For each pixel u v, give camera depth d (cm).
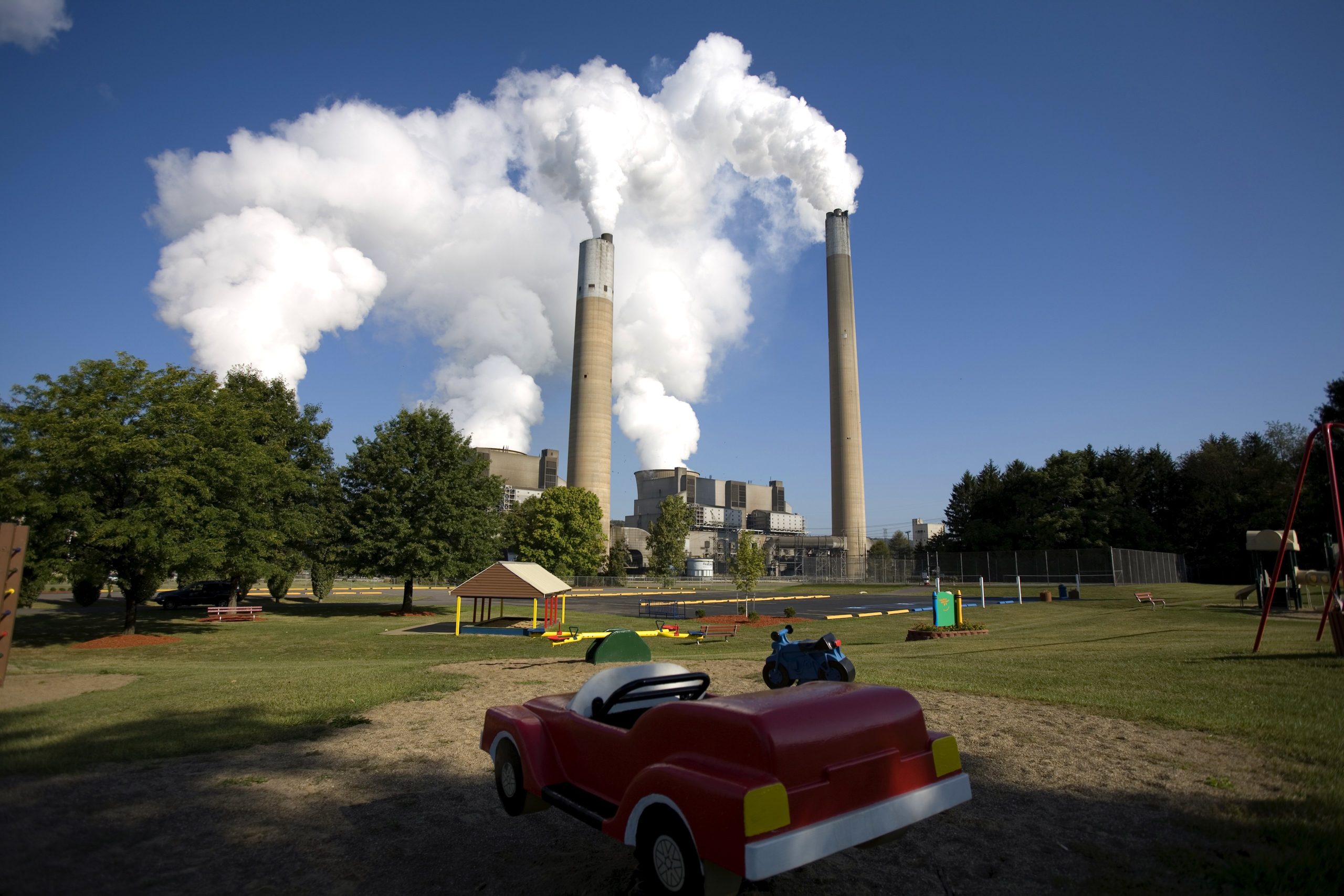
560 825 573
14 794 643
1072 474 7606
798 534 14450
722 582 9969
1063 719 905
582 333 11719
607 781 468
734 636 2850
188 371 2916
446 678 1374
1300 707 918
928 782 421
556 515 7988
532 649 2458
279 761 762
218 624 3431
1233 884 442
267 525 3178
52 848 516
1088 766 700
